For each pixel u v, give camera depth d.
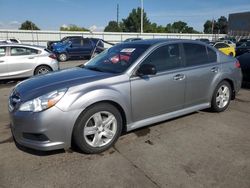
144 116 4.33
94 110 3.71
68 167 3.49
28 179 3.24
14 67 9.63
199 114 5.50
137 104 4.17
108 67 4.45
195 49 5.07
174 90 4.60
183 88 4.74
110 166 3.51
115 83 3.93
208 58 5.27
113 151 3.91
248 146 4.07
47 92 3.53
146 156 3.77
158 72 4.39
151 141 4.23
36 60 9.99
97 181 3.20
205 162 3.60
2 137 4.43
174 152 3.88
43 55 10.18
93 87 3.72
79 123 3.62
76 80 3.84
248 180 3.20
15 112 3.61
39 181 3.20
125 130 4.18
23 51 9.88
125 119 4.12
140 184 3.13
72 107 3.52
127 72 4.09
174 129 4.71
